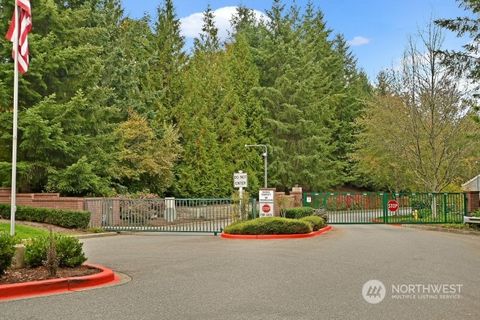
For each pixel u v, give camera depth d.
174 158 35.97
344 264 11.95
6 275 9.54
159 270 11.16
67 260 10.46
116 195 28.62
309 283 9.52
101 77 32.59
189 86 41.88
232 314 7.21
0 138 23.14
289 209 26.19
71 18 25.19
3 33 22.97
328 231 24.19
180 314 7.23
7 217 21.98
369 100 53.03
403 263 12.15
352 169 60.03
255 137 50.03
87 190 26.45
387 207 32.62
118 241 18.66
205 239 19.39
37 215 21.75
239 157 46.66
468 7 25.38
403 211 38.97
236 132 47.41
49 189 24.83
